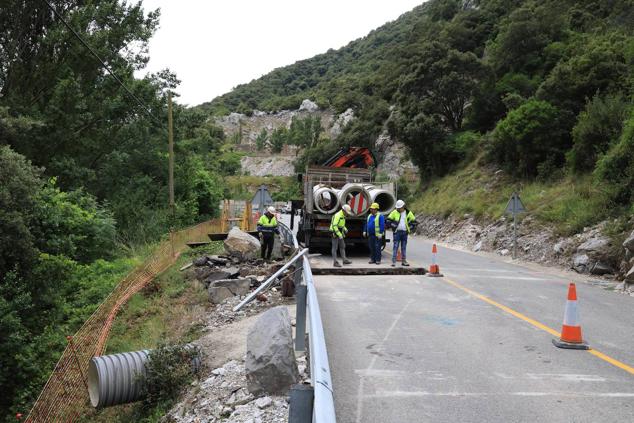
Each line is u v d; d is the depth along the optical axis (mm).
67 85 23359
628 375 6051
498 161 32281
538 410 5023
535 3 47219
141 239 24031
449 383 5781
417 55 41344
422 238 31297
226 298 11875
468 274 14523
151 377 7332
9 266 13266
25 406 10555
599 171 19469
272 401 5730
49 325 13172
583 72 27094
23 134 20453
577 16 42844
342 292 11320
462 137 37375
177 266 16656
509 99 34500
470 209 28828
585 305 10352
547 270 16375
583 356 6785
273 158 143500
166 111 29875
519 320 8797
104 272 16891
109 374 7117
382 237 15938
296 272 10633
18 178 13742
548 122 26672
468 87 38156
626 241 14172
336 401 5266
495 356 6773
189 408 6395
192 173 33438
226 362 7520
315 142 137750
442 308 9742
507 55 39188
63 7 25703
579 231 17922
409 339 7586
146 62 29359
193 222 30703
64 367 8141
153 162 29797
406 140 40250
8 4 22844
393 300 10477
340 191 17062
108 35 26484
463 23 51812
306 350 6930
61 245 15344
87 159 26938
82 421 8289
